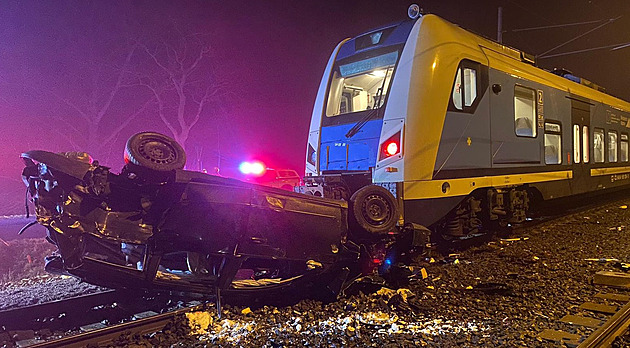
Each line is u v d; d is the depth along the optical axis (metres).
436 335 4.73
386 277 6.50
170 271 5.68
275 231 5.34
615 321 4.71
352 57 8.66
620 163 15.98
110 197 4.75
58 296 6.29
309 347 4.44
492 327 4.97
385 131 7.55
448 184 7.73
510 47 9.78
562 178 11.47
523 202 10.07
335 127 8.51
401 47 7.76
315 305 5.72
